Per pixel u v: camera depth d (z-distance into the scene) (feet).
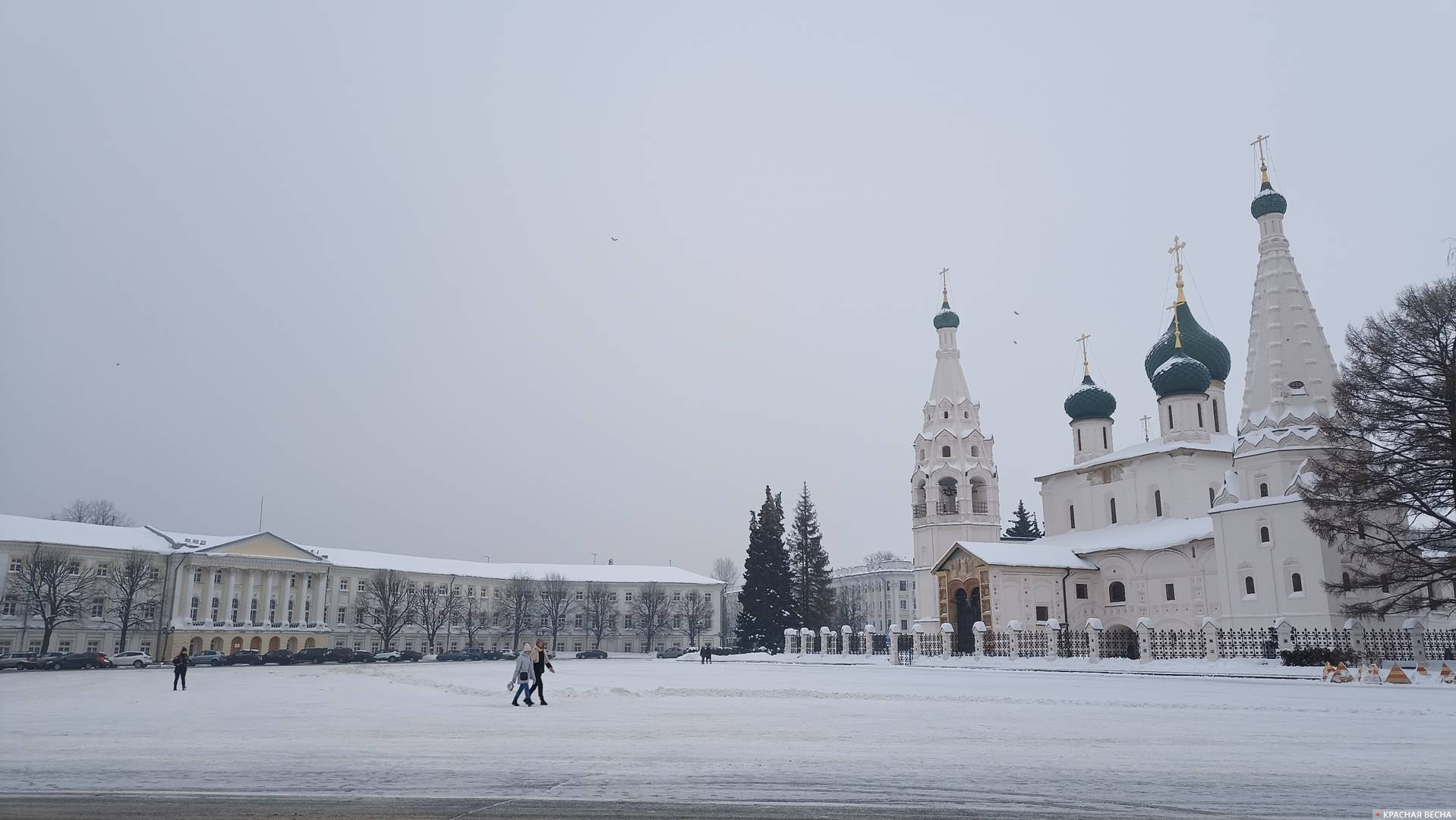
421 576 416.05
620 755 55.83
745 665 254.47
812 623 358.43
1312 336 193.88
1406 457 146.51
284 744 61.41
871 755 56.65
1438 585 179.42
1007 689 126.31
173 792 43.42
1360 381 152.05
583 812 39.27
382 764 52.21
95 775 48.37
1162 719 81.05
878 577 538.06
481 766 51.47
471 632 418.10
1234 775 49.21
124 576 317.83
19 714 87.10
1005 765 52.75
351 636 394.73
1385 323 152.56
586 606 451.12
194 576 344.28
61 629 313.94
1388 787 45.85
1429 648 167.02
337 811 39.14
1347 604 160.15
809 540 366.02
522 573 451.53
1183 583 224.33
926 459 284.61
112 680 174.09
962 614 255.70
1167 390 245.86
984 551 243.81
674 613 465.06
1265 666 165.48
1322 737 66.64
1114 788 45.29
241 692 127.34
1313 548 178.40
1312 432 187.21
